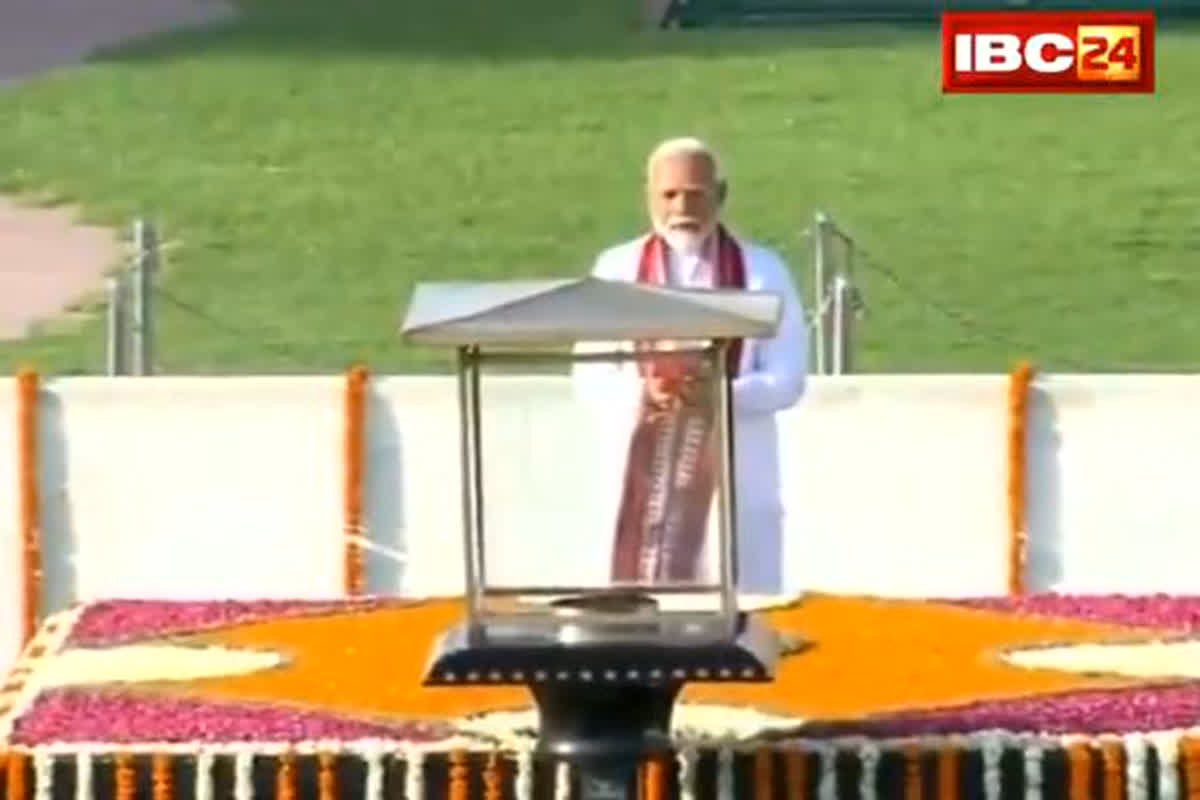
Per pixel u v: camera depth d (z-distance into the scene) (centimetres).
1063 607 3189
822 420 3925
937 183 8206
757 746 2569
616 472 3014
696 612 2494
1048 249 7662
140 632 3066
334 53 9575
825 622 3097
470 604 2484
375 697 2762
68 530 3953
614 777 2445
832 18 9850
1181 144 8525
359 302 7206
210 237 7731
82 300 7081
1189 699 2734
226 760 2575
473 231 7856
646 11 9994
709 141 8600
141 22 9938
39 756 2570
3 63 9481
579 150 8556
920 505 3931
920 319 7012
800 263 7231
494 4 10106
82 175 8312
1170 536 3938
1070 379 3919
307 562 3953
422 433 3931
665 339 2464
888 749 2567
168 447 3944
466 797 2572
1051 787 2573
